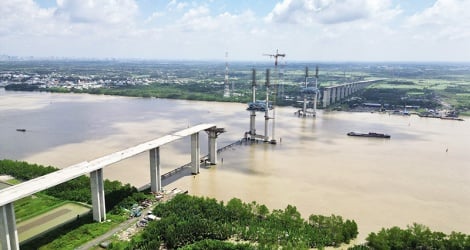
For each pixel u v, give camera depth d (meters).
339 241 86.06
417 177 137.00
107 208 101.31
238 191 120.31
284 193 119.00
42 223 93.25
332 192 120.44
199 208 99.25
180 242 84.38
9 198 73.31
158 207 100.25
